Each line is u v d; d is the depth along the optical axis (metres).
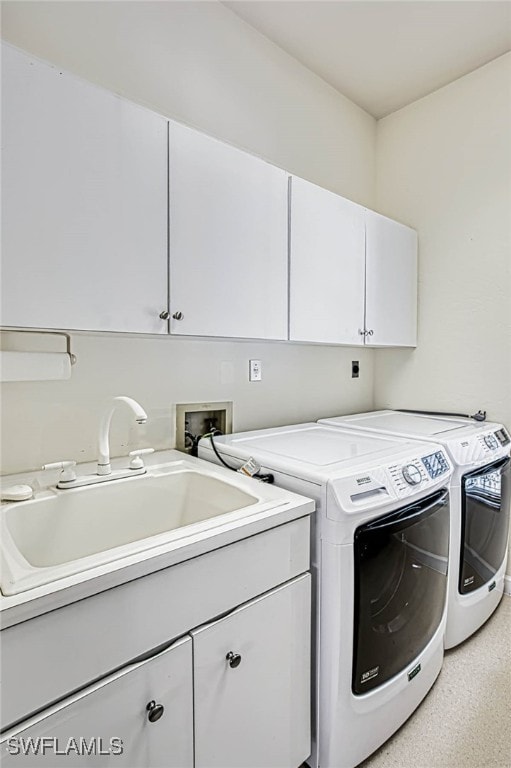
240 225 1.48
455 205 2.36
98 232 1.13
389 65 2.22
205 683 0.94
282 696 1.12
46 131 1.03
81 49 1.45
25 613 0.68
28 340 1.34
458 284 2.35
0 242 0.97
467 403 2.33
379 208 2.74
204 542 0.91
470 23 1.94
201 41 1.79
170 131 1.28
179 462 1.55
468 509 1.68
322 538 1.17
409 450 1.51
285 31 2.00
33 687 0.70
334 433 1.89
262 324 1.57
